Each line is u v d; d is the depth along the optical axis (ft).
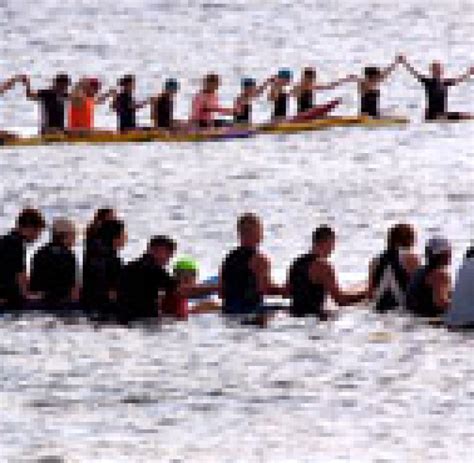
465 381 225.76
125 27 622.95
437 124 451.12
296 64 573.74
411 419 209.67
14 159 403.34
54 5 652.48
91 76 559.38
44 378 227.20
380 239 320.09
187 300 259.80
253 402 217.15
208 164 394.93
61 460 194.49
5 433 204.44
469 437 202.80
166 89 441.27
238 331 250.98
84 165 395.75
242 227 258.78
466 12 643.86
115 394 220.43
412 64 573.33
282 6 650.84
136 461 194.49
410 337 246.68
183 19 634.02
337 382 225.35
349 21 629.92
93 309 258.78
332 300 267.59
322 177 376.07
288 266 300.81
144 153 411.34
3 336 247.50
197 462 193.98
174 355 238.27
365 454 196.54
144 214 344.08
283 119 443.73
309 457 195.52
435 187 363.35
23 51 588.50
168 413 212.43
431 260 256.93
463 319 250.57
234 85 548.72
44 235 324.60
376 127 445.37
